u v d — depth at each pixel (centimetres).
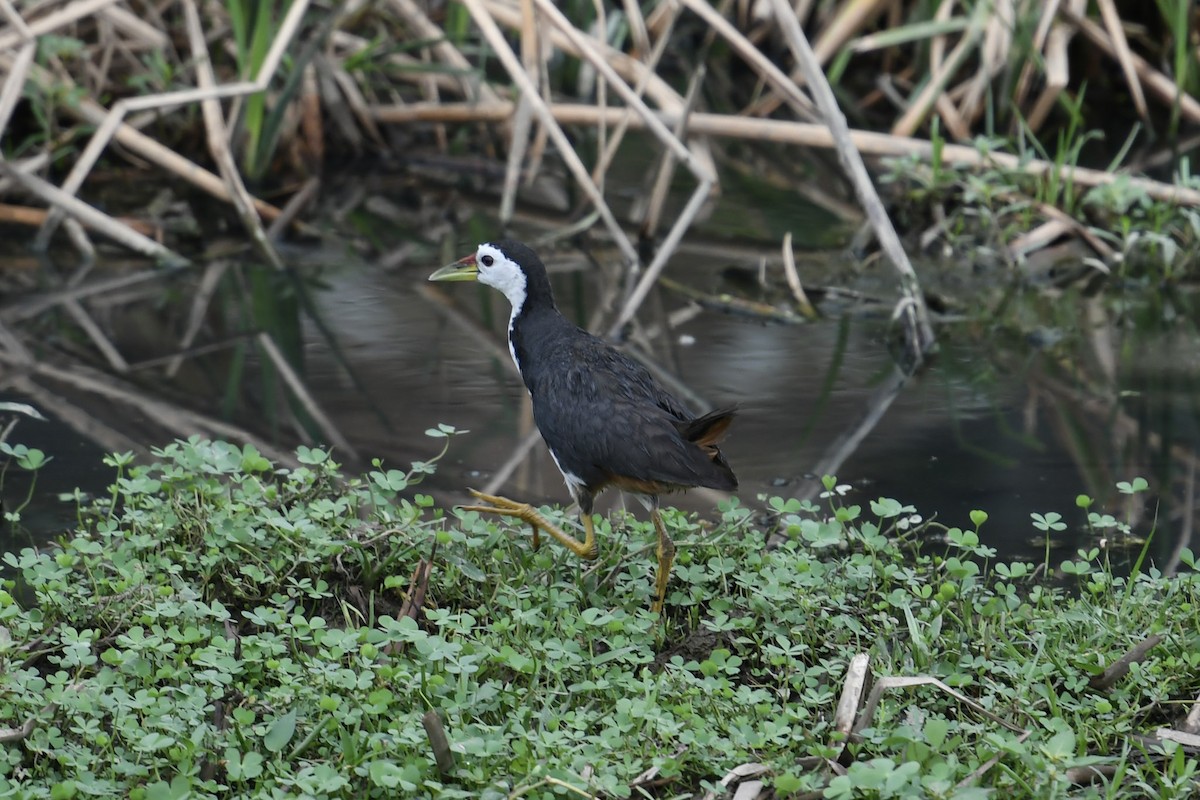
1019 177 1559
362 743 652
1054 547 920
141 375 1197
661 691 699
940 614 779
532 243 1543
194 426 1094
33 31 1436
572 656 718
